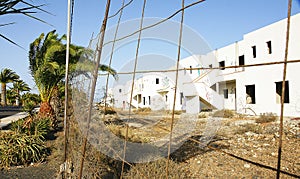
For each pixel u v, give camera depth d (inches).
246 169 207.5
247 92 747.4
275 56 636.7
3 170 212.2
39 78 430.3
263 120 502.9
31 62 450.9
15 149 226.4
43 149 258.5
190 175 191.6
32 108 310.8
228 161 229.3
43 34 441.7
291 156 243.1
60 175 148.1
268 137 340.5
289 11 54.9
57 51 414.3
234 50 784.3
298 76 570.9
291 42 593.3
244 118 587.5
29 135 256.4
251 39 717.9
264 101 665.6
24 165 223.1
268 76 655.1
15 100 1750.7
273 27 641.6
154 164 174.9
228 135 362.9
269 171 200.4
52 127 394.9
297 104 571.5
